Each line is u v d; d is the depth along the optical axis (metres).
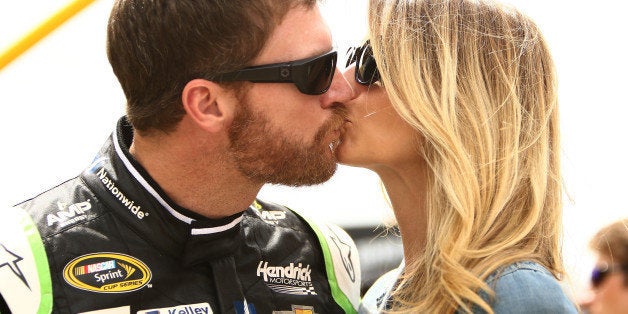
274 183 2.00
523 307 1.70
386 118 2.01
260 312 1.98
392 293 2.02
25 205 1.94
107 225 1.89
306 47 1.96
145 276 1.86
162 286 1.87
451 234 1.85
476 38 1.93
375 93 2.02
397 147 2.01
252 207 2.18
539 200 1.87
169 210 1.90
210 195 1.93
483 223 1.87
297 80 1.94
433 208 1.94
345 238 2.31
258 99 1.94
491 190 1.87
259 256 2.05
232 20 1.89
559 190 1.98
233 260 1.97
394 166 2.04
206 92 1.91
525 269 1.75
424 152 1.97
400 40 1.92
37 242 1.81
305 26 1.97
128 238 1.88
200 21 1.89
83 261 1.83
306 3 1.98
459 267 1.77
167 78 1.90
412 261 2.09
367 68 2.02
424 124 1.88
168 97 1.90
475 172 1.88
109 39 1.98
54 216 1.89
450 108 1.88
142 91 1.92
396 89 1.93
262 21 1.91
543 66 2.00
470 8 1.96
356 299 2.22
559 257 1.92
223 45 1.90
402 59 1.91
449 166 1.87
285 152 1.97
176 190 1.91
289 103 1.95
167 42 1.89
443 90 1.88
